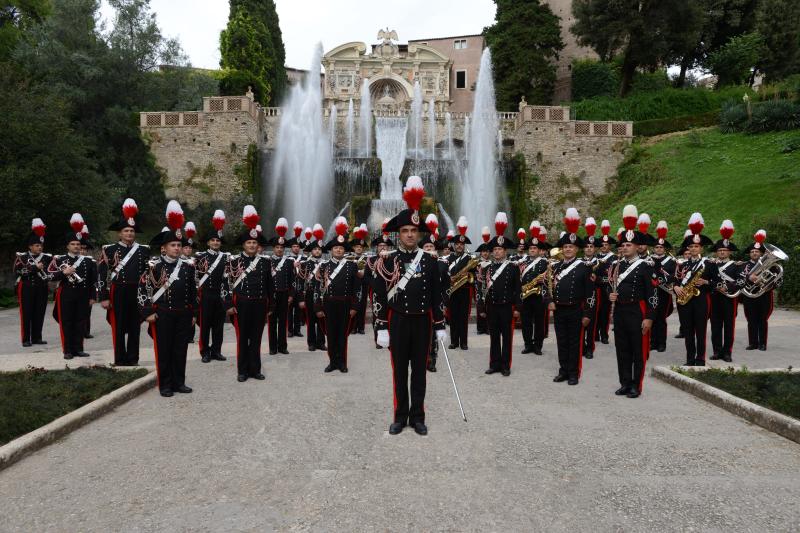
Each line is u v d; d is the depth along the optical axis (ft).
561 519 12.23
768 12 157.99
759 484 14.16
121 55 122.42
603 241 37.52
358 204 108.47
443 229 110.83
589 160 123.34
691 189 100.27
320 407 21.93
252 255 27.91
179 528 11.94
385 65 173.58
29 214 71.00
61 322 31.91
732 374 25.50
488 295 28.81
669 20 148.36
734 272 33.06
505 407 21.99
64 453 16.74
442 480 14.44
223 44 173.06
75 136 82.94
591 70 166.81
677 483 14.23
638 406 22.06
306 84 210.18
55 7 123.03
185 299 24.56
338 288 29.27
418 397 18.93
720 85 163.94
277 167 119.14
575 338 26.32
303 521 12.19
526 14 165.89
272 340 35.14
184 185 118.52
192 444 17.49
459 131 137.59
